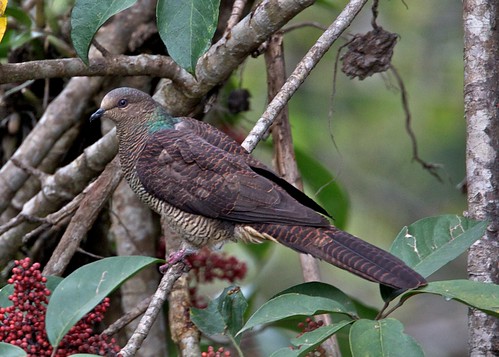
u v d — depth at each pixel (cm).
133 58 990
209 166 899
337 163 1661
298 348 696
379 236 1669
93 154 1098
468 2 898
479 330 829
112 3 838
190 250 949
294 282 1650
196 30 816
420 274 759
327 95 1605
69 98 1196
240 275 1160
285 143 1072
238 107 1277
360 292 1758
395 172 1662
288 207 856
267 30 961
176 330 956
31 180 1200
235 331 820
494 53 884
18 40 1192
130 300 1191
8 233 1177
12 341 722
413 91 1642
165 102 1060
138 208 1215
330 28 885
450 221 802
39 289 739
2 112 1267
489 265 837
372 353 663
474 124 874
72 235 1025
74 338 737
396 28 1633
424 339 1681
